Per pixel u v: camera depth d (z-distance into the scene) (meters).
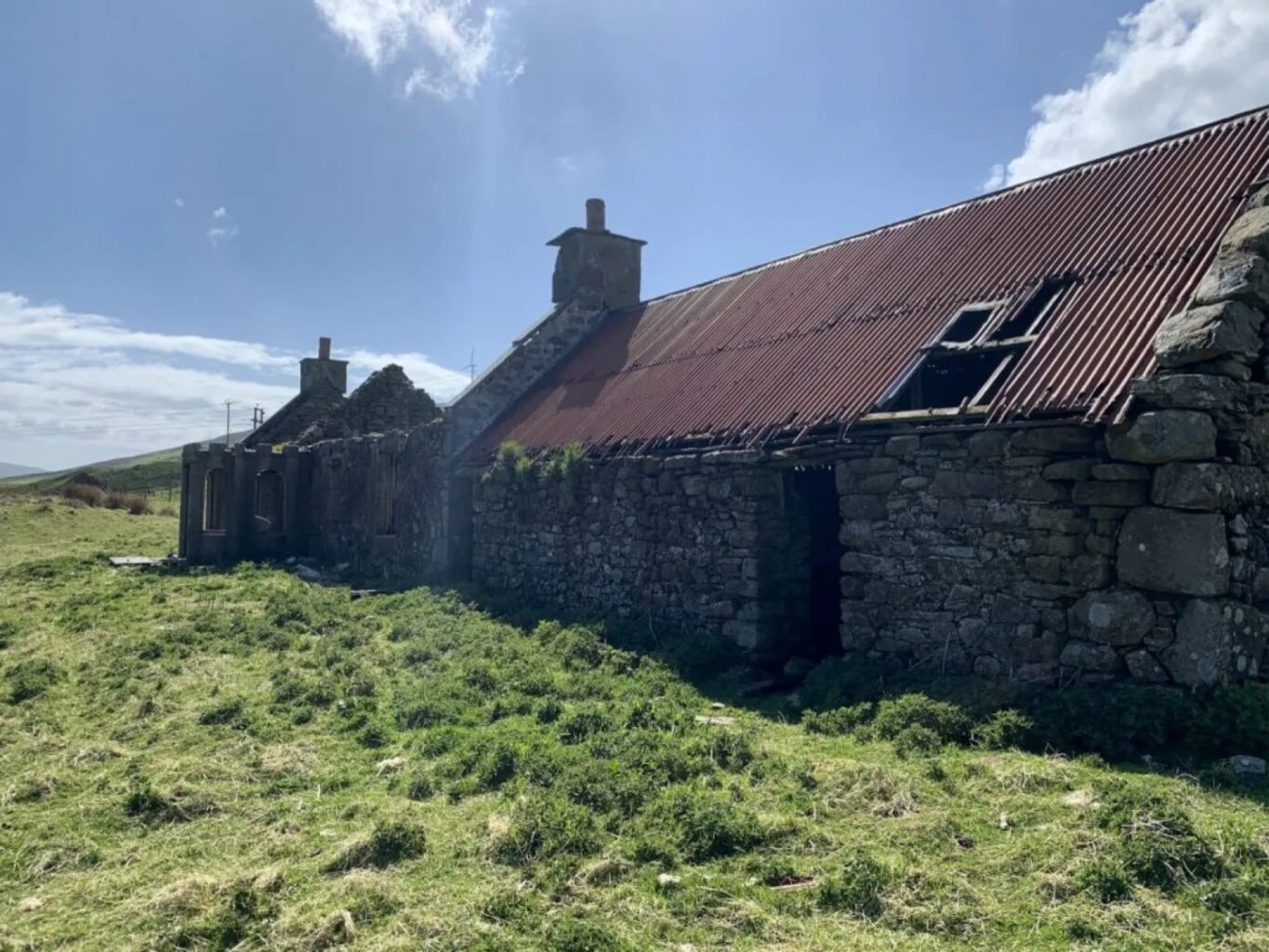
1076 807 5.70
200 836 6.38
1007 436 8.57
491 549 17.08
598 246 21.77
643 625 12.61
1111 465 7.74
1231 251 7.96
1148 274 9.34
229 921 4.86
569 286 22.05
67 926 5.04
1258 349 7.84
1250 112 11.04
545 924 4.77
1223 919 4.30
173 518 37.97
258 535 25.08
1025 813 5.75
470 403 19.31
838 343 12.38
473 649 12.38
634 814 6.22
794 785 6.68
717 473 11.77
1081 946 4.24
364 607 16.61
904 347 11.08
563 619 13.70
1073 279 10.15
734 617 11.40
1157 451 7.35
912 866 5.15
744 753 7.33
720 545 11.68
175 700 10.09
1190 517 7.22
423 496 19.81
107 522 33.66
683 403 13.80
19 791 7.18
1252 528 7.70
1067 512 8.05
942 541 9.11
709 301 17.59
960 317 10.94
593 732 8.15
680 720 8.45
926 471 9.31
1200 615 7.11
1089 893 4.67
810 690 9.44
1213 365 7.50
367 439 22.56
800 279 15.52
